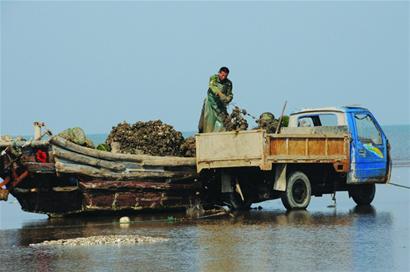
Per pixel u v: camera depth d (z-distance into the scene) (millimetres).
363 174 90438
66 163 78562
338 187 93188
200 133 85938
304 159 85000
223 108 87438
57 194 82000
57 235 70750
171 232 70250
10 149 78375
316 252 58562
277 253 58375
